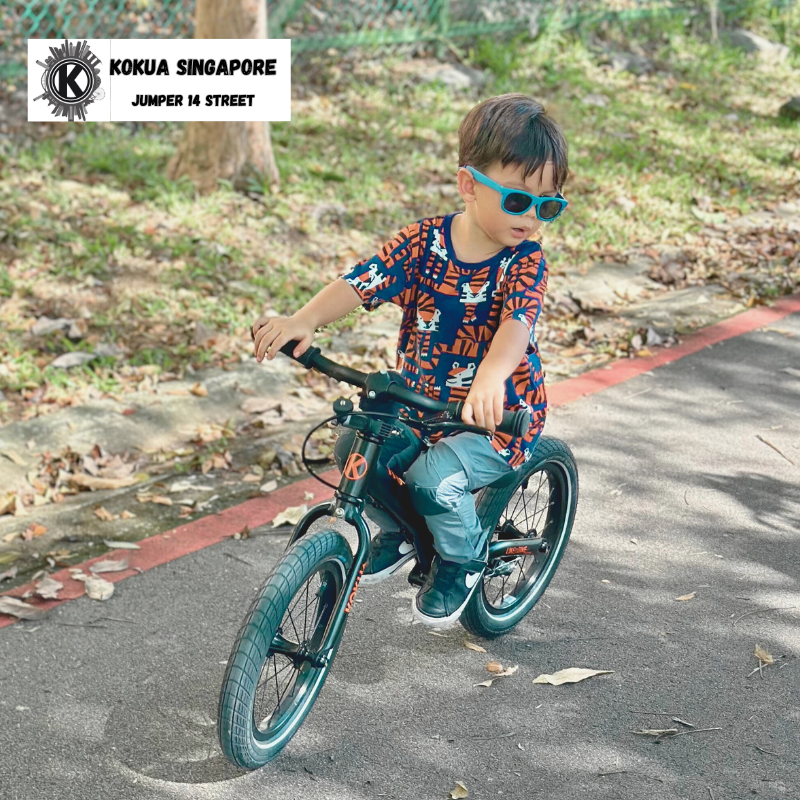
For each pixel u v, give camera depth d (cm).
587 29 1162
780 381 557
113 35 907
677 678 328
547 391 536
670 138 949
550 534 360
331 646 284
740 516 426
